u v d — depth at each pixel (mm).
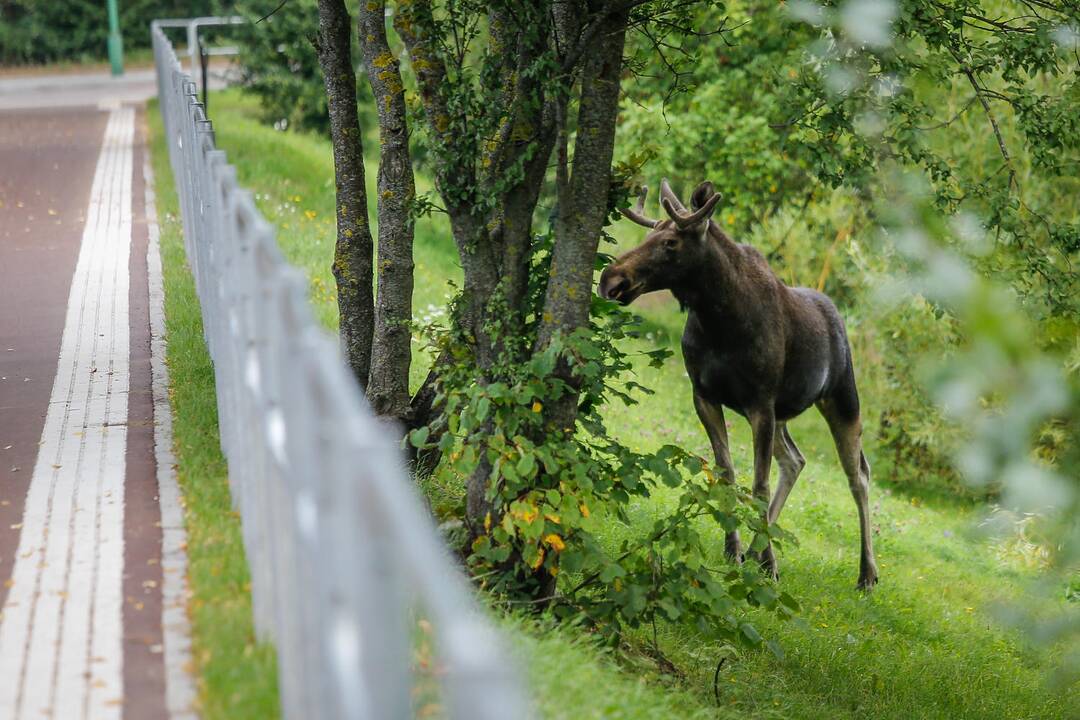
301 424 6688
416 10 14305
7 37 75062
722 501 14398
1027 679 19203
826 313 20469
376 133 52094
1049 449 5578
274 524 8094
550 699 9602
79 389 16703
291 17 48812
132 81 63906
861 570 21906
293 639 7332
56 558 10719
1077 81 18531
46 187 34156
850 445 21516
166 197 31984
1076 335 5781
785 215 38250
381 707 5039
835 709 15719
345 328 17688
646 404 30531
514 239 14789
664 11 15516
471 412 13578
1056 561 6855
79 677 8547
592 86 14328
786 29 21547
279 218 32438
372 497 4742
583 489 13445
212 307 15516
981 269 7402
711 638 15703
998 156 28609
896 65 15297
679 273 17594
